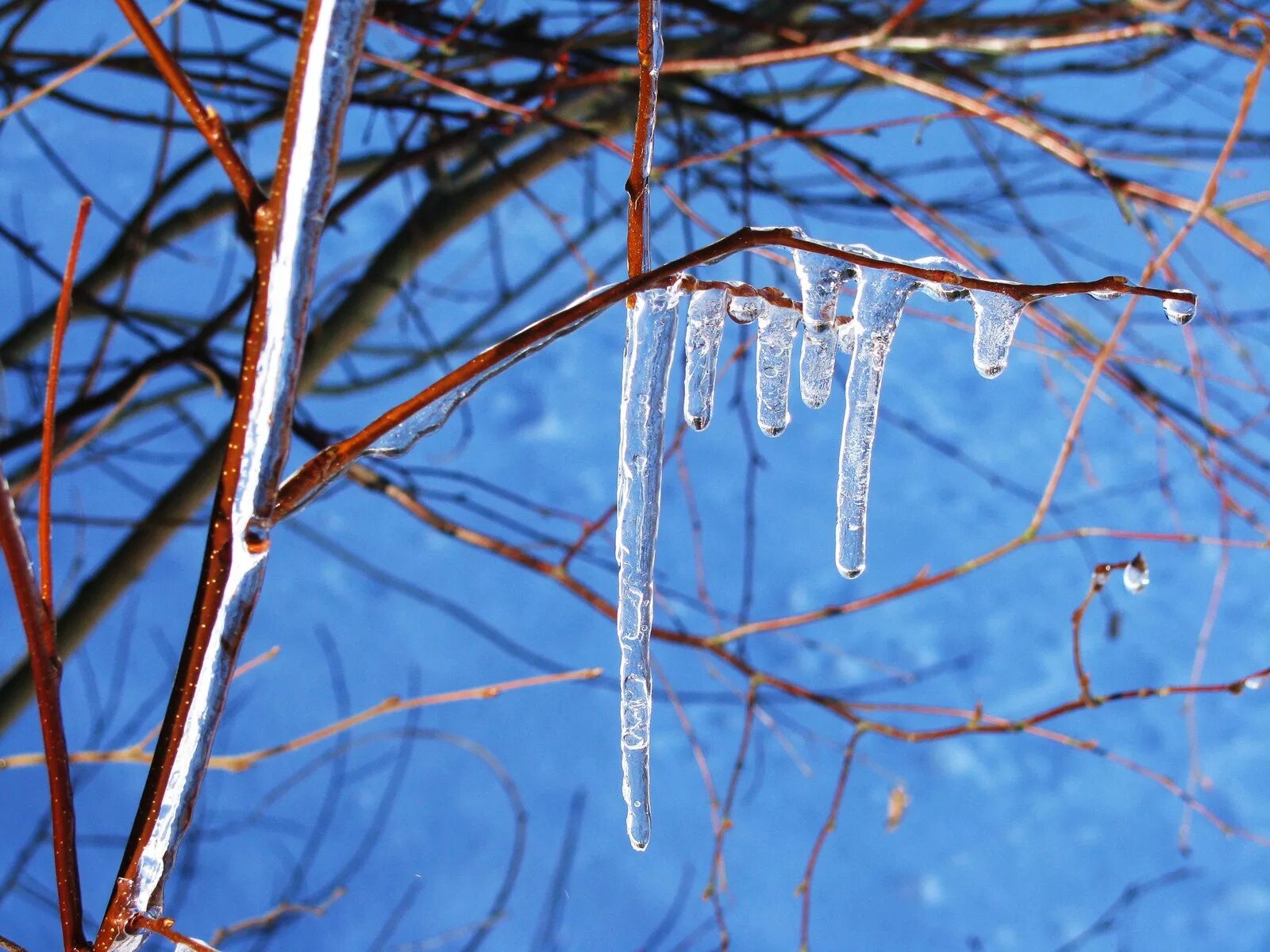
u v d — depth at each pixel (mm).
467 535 1454
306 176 971
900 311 1069
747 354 1690
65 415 1464
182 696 1008
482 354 1008
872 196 1393
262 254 985
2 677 1831
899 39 1321
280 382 984
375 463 1605
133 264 1563
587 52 1713
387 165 1719
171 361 1509
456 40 1660
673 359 1059
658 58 1032
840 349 1078
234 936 2033
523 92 1616
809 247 1021
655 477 1062
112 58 1639
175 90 985
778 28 1616
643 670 1070
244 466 991
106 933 1012
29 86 1635
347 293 1964
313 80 966
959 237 1552
